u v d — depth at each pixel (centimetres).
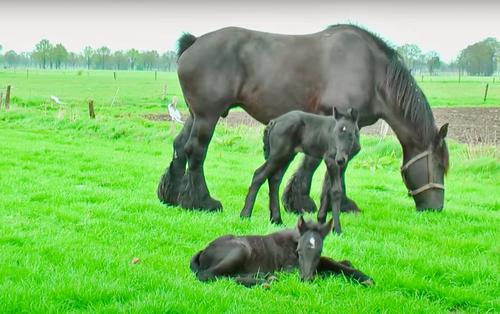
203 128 1059
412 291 675
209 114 1057
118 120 2698
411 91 1046
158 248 800
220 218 974
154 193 1195
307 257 646
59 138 2275
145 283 636
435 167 1073
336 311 589
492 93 6556
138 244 807
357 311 591
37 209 988
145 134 2433
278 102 1044
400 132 1068
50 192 1128
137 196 1147
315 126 918
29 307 560
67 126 2598
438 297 662
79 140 2277
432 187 1079
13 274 646
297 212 1055
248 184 1368
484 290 686
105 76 10650
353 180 1579
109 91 6278
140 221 931
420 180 1079
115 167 1512
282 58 1039
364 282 670
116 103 4662
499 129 2978
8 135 2259
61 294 593
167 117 3434
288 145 933
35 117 2784
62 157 1656
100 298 595
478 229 995
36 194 1102
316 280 664
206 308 579
